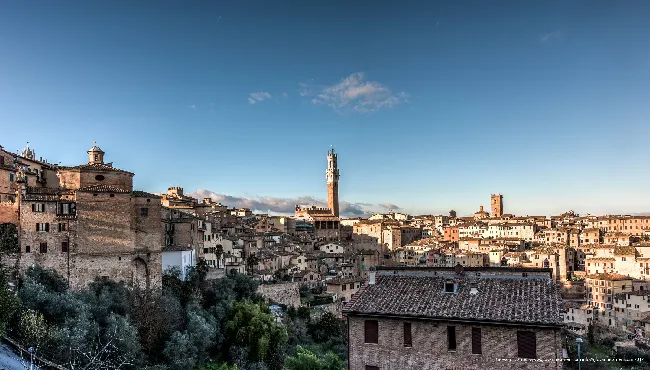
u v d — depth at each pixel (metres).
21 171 105.69
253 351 100.81
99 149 127.62
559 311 38.16
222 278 127.75
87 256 100.62
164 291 109.50
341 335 130.75
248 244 174.50
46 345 73.88
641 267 193.88
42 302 84.94
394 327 41.75
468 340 39.53
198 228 141.50
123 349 82.19
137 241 107.50
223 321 108.31
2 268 86.88
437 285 44.34
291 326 123.25
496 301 40.78
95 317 89.56
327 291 159.25
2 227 100.12
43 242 98.44
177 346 89.94
